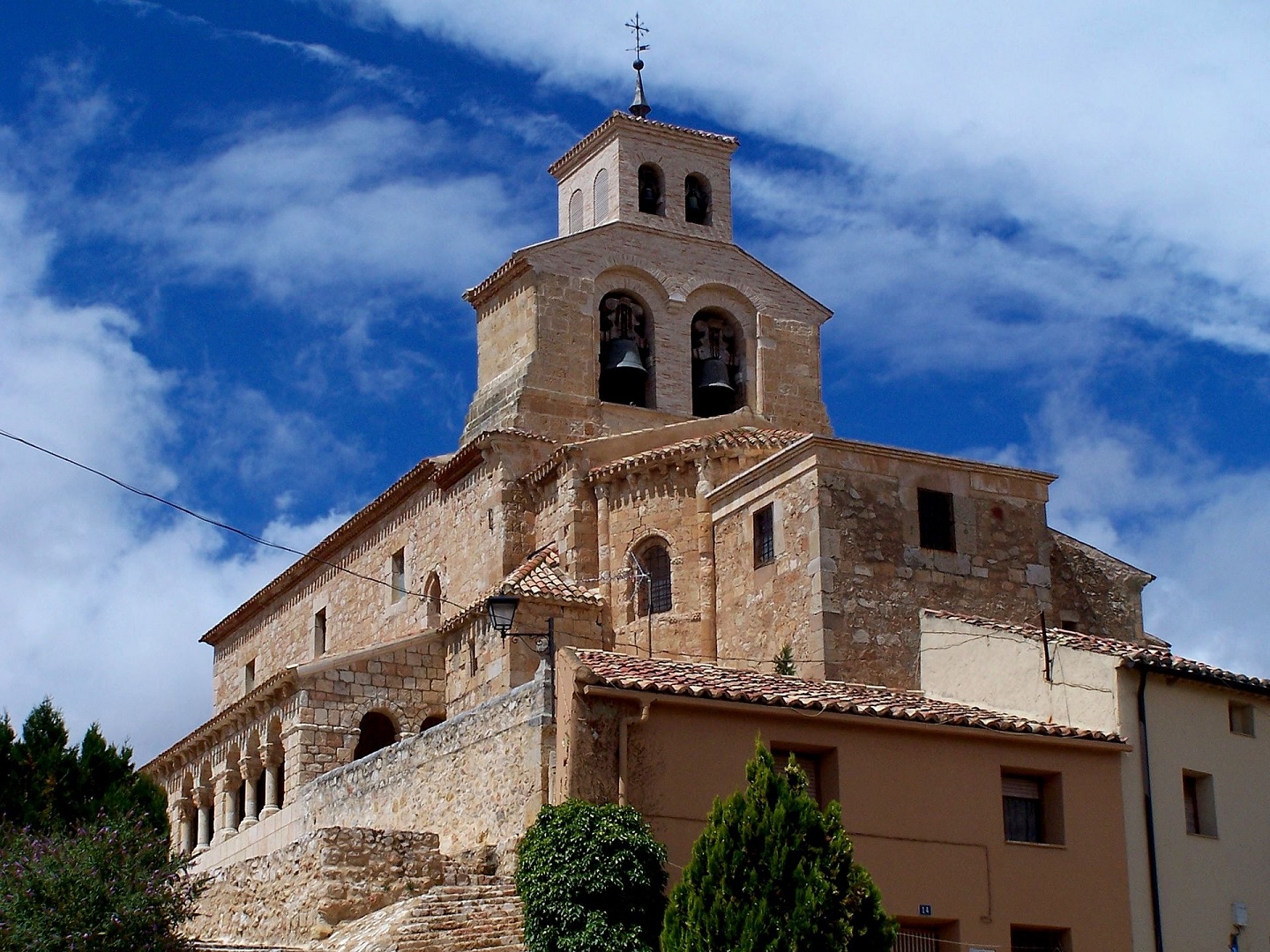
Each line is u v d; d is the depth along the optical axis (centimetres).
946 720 3300
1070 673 3606
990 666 3841
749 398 5562
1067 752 3406
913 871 3195
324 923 3288
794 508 4250
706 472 4625
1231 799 3572
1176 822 3469
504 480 5088
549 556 4891
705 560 4562
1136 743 3469
